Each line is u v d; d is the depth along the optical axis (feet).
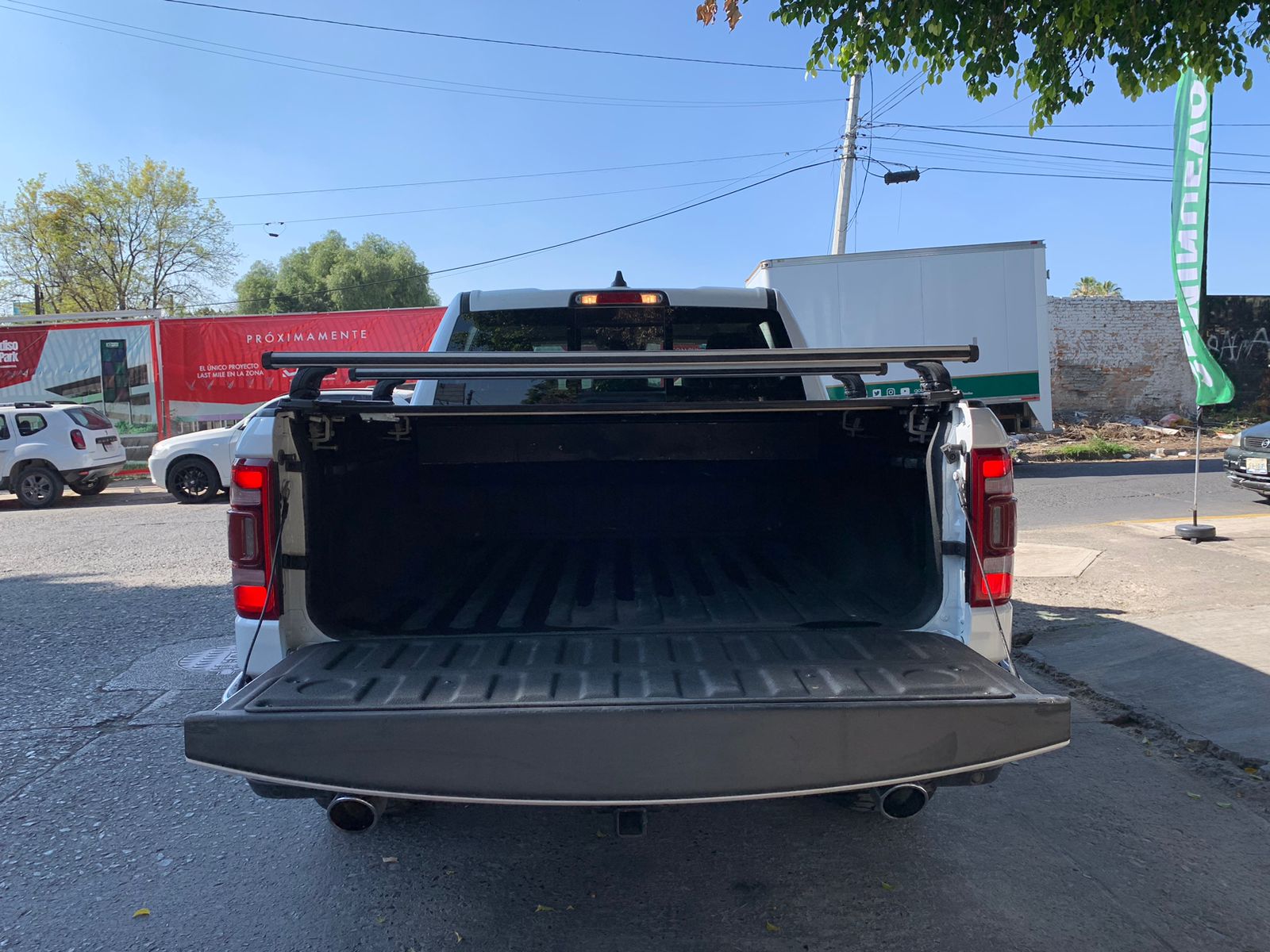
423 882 10.24
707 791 7.57
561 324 15.71
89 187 134.00
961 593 9.50
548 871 10.46
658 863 10.60
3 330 60.49
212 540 35.19
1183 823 11.43
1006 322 49.98
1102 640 18.44
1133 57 19.60
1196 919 9.29
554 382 15.79
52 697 16.69
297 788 8.17
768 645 9.46
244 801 12.41
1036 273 49.78
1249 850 10.75
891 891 9.91
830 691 8.03
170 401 61.87
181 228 138.92
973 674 8.44
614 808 7.77
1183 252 26.86
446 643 9.55
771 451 13.10
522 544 14.64
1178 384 84.53
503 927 9.31
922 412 10.21
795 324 16.16
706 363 8.66
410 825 11.64
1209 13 17.79
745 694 7.97
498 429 12.76
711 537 14.82
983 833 11.24
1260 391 82.69
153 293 141.59
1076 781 12.73
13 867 10.67
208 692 16.92
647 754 7.55
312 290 173.47
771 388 15.94
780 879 10.21
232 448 48.73
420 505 13.05
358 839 11.29
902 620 10.30
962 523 9.46
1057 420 82.07
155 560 31.04
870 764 7.64
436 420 11.91
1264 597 21.50
